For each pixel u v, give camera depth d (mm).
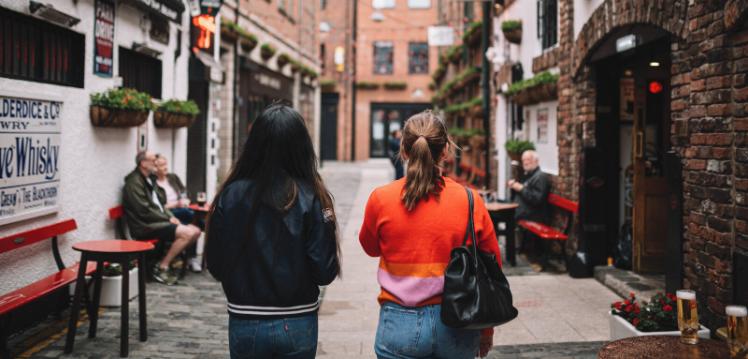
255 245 2664
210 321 5938
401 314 2723
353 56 36438
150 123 8461
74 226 6164
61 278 5465
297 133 2795
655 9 5770
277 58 18969
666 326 4480
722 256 4703
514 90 10688
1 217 5195
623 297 6816
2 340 4730
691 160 5168
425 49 36469
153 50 8156
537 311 6312
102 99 6691
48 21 5840
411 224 2766
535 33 10750
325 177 23641
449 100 25812
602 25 7105
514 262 8727
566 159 8555
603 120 7859
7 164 5273
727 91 4637
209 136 11328
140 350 5062
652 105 7348
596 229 7859
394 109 37062
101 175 7023
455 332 2686
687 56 5219
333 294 7180
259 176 2729
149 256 7645
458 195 2832
